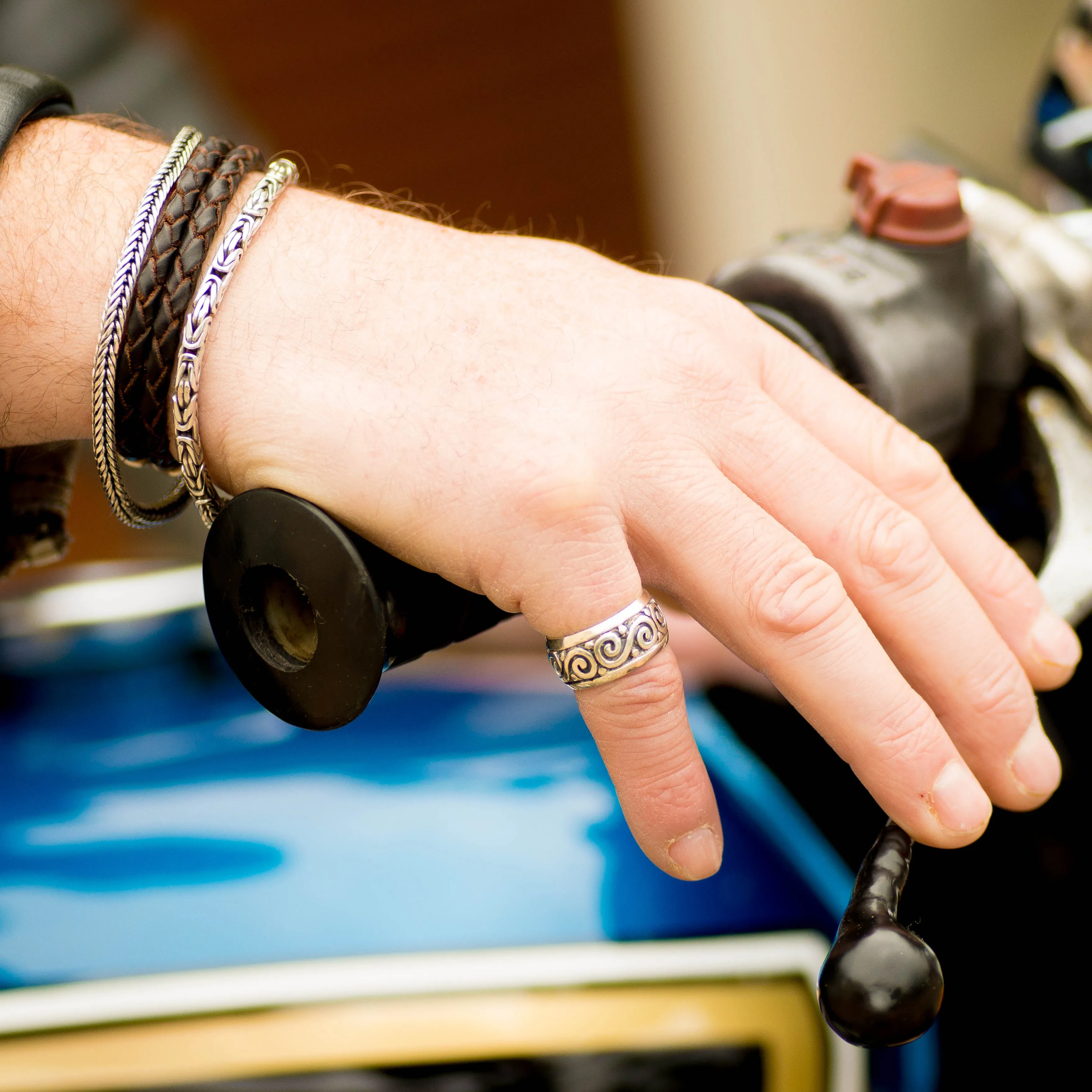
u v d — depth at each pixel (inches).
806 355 33.1
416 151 158.1
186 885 33.9
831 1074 33.2
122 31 66.5
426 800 34.6
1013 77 129.1
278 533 31.2
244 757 35.7
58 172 32.6
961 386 34.0
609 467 31.5
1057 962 33.6
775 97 143.4
